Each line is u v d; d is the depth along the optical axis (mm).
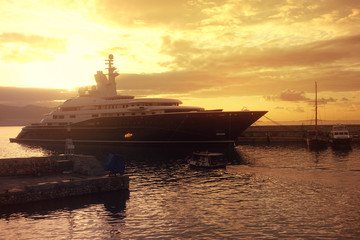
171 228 23250
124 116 77625
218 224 23953
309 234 21719
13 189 29859
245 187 35562
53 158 40625
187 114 68562
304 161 54906
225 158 59844
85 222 24391
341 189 33750
